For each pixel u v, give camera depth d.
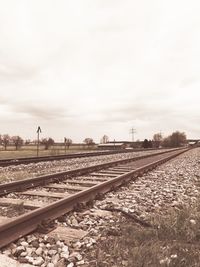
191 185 9.98
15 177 11.09
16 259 3.80
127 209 6.17
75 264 3.70
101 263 3.70
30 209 6.12
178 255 3.86
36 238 4.41
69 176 10.93
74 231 4.74
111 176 11.62
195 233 4.62
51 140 79.81
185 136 154.25
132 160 20.59
